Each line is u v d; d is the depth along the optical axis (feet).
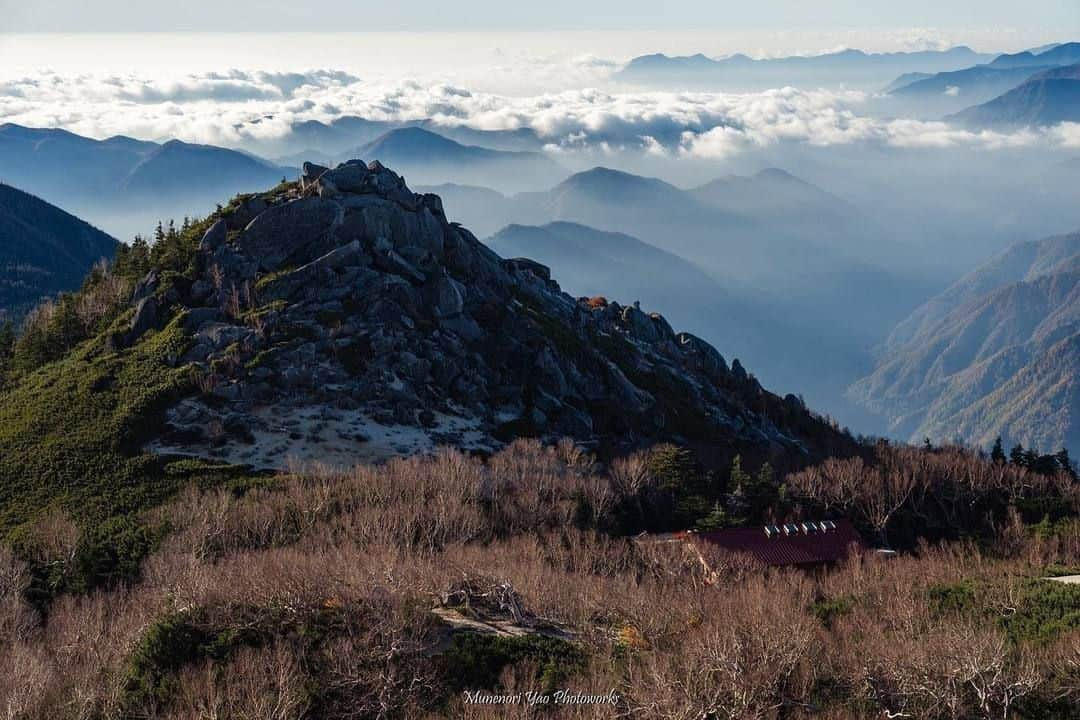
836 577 361.51
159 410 479.00
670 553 386.73
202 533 359.05
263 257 572.92
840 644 280.51
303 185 624.59
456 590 310.86
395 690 248.93
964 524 499.92
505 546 367.04
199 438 464.65
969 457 591.78
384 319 542.57
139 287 586.86
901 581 338.13
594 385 586.04
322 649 260.01
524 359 570.87
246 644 264.11
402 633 265.34
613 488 459.73
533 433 526.16
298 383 504.02
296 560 307.37
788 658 260.42
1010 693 250.16
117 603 320.09
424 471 433.89
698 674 251.80
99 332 578.66
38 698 242.37
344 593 278.05
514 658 267.18
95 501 416.67
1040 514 504.84
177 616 271.08
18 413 496.23
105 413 479.82
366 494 407.44
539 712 240.73
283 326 526.57
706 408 648.38
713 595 320.29
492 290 626.64
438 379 533.14
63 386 510.17
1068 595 319.47
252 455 456.45
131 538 368.89
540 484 439.63
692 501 463.01
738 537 402.72
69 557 358.02
